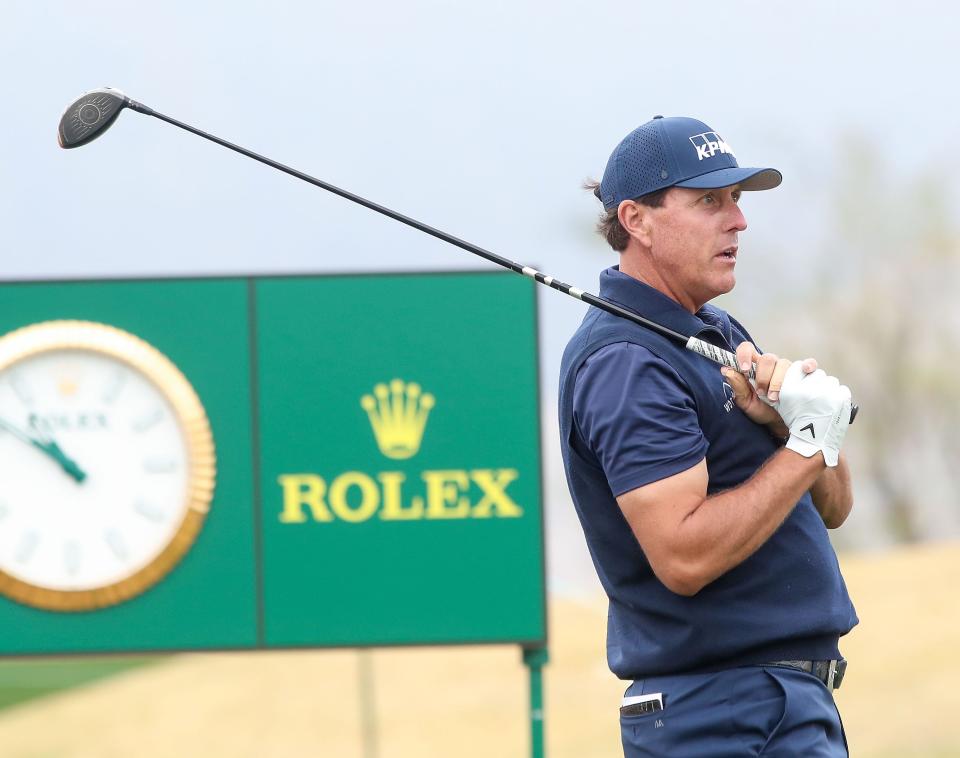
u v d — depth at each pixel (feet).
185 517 56.39
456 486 55.98
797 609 32.50
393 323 56.29
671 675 33.06
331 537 56.29
